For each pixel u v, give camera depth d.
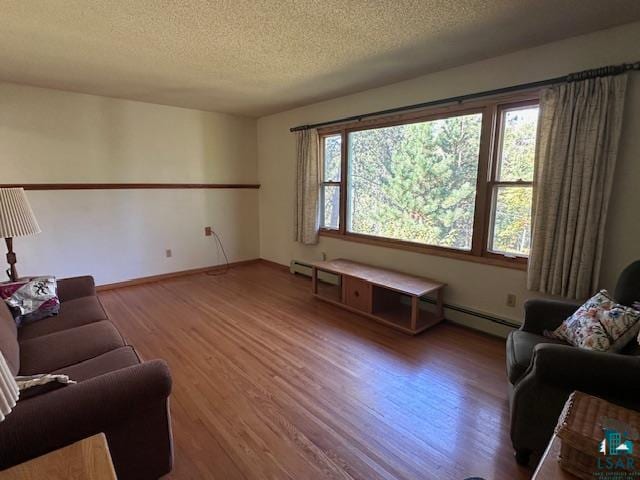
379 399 2.10
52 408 1.14
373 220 3.90
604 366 1.38
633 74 2.15
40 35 2.33
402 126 3.47
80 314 2.31
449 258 3.19
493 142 2.83
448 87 3.04
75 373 1.58
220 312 3.48
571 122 2.32
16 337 1.90
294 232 4.75
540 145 2.48
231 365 2.47
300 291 4.16
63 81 3.39
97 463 0.91
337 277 4.37
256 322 3.23
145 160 4.36
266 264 5.51
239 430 1.83
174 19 2.11
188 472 1.56
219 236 5.15
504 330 2.88
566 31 2.27
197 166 4.80
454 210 3.17
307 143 4.37
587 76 2.24
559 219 2.43
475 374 2.38
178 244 4.77
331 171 4.33
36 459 0.91
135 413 1.32
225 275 4.87
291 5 1.95
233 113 4.97
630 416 1.04
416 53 2.66
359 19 2.11
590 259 2.33
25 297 2.21
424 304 3.41
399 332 3.04
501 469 1.59
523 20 2.12
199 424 1.87
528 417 1.54
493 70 2.75
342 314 3.44
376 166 3.78
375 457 1.66
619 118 2.17
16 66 2.96
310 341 2.86
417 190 3.43
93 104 3.93
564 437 0.97
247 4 1.94
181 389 2.18
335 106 4.07
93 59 2.78
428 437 1.79
